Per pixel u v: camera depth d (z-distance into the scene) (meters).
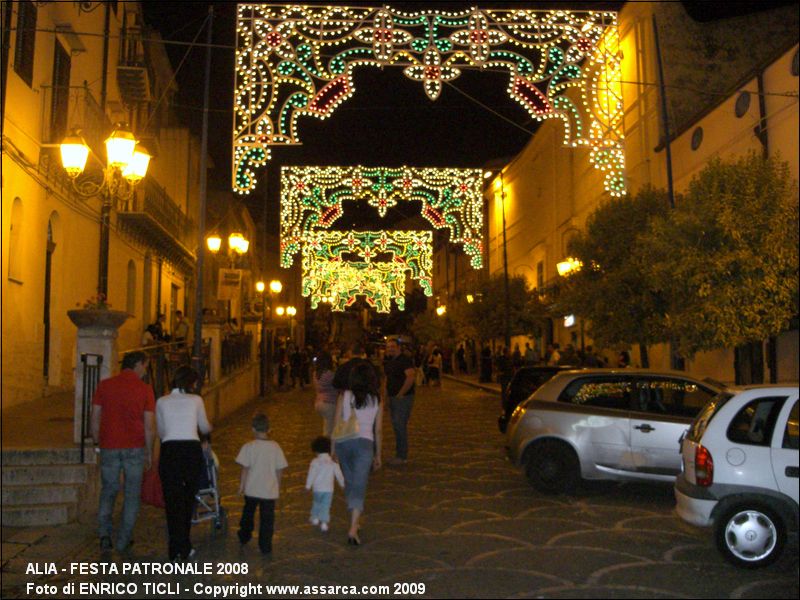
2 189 13.57
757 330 12.96
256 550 7.78
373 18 16.14
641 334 16.55
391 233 33.03
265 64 16.16
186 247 28.72
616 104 19.03
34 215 15.45
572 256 18.36
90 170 17.31
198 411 7.67
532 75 16.69
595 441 10.23
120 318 10.45
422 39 16.17
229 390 22.92
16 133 14.26
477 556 7.38
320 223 24.33
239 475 12.35
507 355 28.56
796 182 14.55
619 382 10.59
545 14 16.47
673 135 20.78
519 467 10.69
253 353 30.30
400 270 35.00
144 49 23.94
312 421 20.45
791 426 7.12
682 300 14.16
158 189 24.11
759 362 15.39
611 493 10.55
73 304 18.05
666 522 8.78
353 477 8.05
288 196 23.81
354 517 7.93
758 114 16.20
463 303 43.38
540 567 6.99
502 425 13.98
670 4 22.14
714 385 10.26
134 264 23.77
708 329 13.39
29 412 13.75
